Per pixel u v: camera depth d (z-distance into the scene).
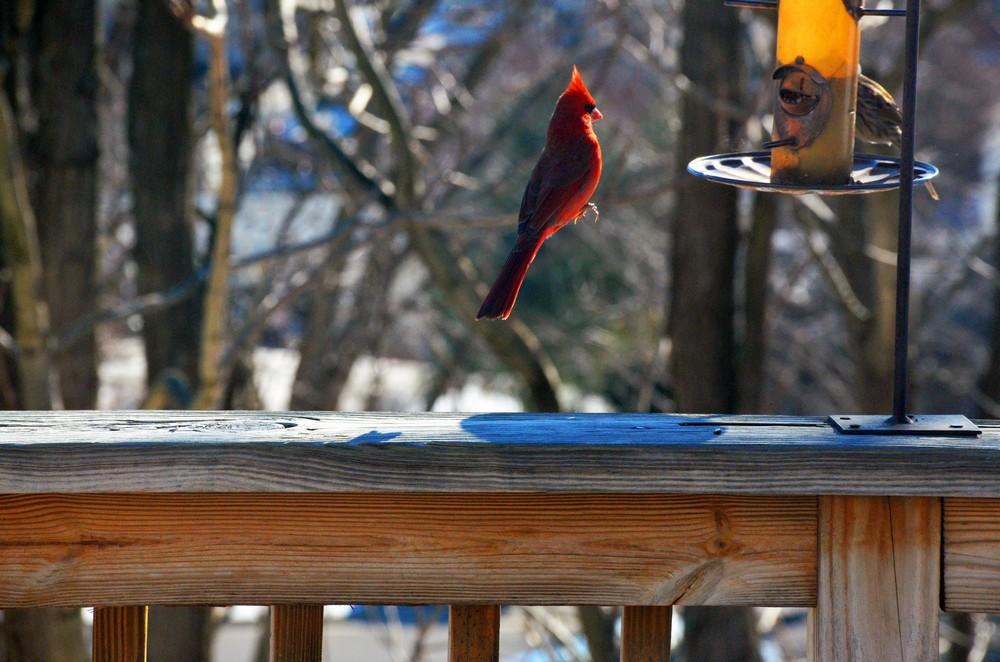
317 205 16.36
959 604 2.99
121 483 2.88
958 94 20.45
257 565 3.00
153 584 2.99
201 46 14.93
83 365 10.12
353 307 15.67
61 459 2.87
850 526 2.98
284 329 16.56
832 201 12.53
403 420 3.21
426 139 13.50
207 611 10.04
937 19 12.09
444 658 16.03
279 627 3.06
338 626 17.44
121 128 14.94
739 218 11.24
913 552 2.98
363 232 12.93
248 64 10.72
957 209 20.73
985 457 2.87
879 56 13.48
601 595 3.02
